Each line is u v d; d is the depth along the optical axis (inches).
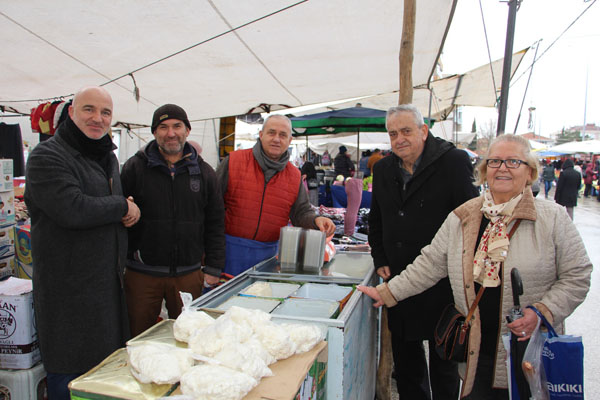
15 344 78.2
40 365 80.7
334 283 85.6
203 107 240.2
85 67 167.9
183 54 160.4
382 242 94.0
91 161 74.7
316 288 80.9
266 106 246.5
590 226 385.7
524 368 54.7
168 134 84.1
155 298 90.3
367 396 84.3
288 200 102.5
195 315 52.4
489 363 65.6
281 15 134.8
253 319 50.3
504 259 60.4
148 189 86.6
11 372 78.0
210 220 95.0
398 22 144.4
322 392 55.0
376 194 92.2
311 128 319.0
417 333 84.2
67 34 137.7
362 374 75.6
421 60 187.6
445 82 236.2
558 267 59.9
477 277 63.5
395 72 198.4
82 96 70.9
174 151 86.4
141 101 221.0
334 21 141.5
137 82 189.9
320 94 230.1
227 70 181.3
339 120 257.0
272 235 102.5
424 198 84.1
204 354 44.5
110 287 75.0
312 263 91.3
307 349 49.1
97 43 145.8
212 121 338.0
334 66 185.9
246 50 160.9
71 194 67.5
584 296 57.9
